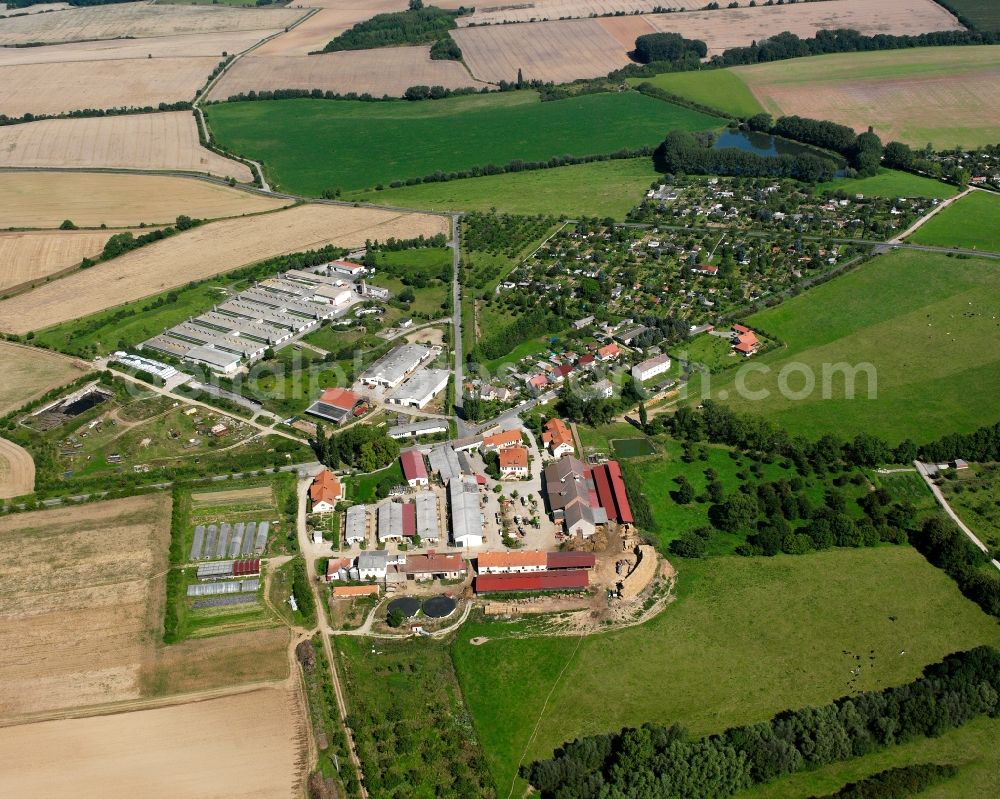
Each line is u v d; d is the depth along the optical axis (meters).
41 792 142.50
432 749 149.62
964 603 175.12
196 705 158.75
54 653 170.00
